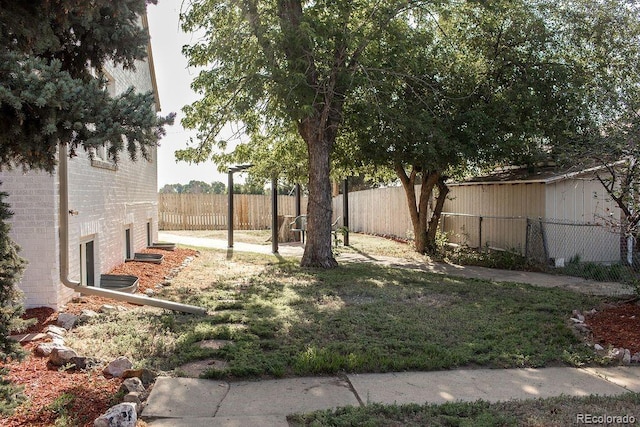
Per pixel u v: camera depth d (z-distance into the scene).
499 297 8.34
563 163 8.87
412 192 15.73
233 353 5.07
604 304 7.71
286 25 9.95
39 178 6.23
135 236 12.68
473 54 13.25
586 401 4.16
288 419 3.75
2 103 3.06
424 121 11.43
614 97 7.15
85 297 7.25
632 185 7.10
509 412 3.89
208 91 11.52
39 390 4.03
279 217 20.34
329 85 10.47
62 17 3.64
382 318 6.64
